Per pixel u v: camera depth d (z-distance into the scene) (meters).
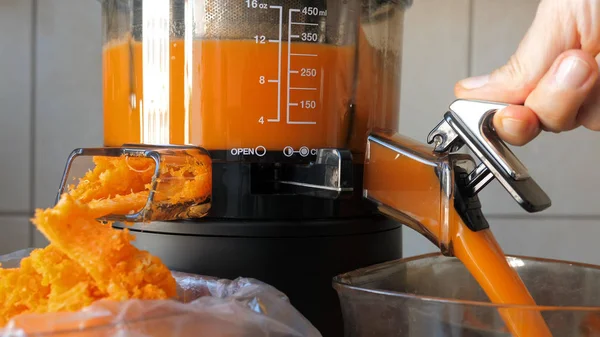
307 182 0.26
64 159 0.45
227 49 0.25
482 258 0.24
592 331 0.21
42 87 0.44
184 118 0.26
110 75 0.30
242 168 0.26
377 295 0.23
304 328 0.22
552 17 0.26
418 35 0.47
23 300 0.21
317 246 0.26
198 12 0.26
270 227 0.26
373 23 0.29
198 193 0.25
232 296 0.22
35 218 0.21
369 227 0.28
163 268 0.22
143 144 0.27
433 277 0.30
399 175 0.27
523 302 0.24
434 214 0.25
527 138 0.25
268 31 0.25
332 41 0.27
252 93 0.26
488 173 0.25
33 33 0.44
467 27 0.47
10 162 0.44
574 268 0.29
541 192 0.24
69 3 0.44
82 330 0.18
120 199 0.24
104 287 0.20
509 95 0.27
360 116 0.28
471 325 0.22
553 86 0.24
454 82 0.48
